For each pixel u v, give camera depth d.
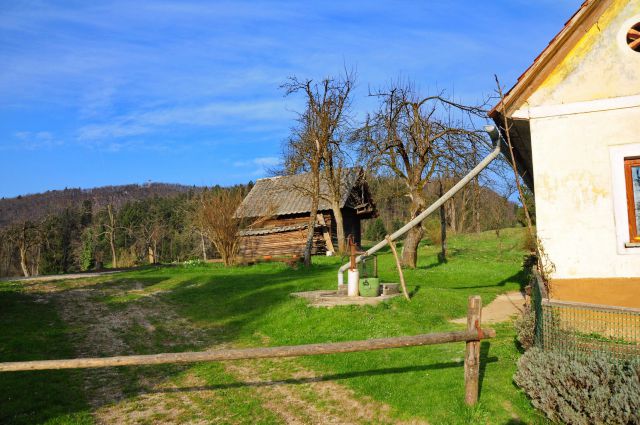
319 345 6.83
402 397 7.60
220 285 20.72
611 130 9.46
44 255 60.12
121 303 17.58
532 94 9.94
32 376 9.59
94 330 13.67
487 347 9.65
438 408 7.02
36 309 16.19
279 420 7.29
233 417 7.47
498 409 6.77
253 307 15.74
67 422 7.39
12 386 8.95
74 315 15.60
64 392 8.75
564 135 9.70
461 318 13.23
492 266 27.34
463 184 13.41
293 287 18.67
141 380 9.41
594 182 9.49
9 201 113.00
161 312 16.08
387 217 65.19
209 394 8.54
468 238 44.72
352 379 8.68
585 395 6.09
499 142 11.75
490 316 13.29
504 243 39.59
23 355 10.87
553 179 9.70
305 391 8.43
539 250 9.66
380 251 38.97
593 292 9.30
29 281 23.14
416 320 12.59
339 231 35.12
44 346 11.73
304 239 35.84
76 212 83.81
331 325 12.46
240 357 6.77
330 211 36.84
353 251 15.08
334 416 7.34
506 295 17.55
